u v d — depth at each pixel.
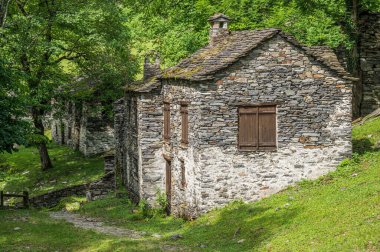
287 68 23.78
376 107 35.91
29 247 19.81
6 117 24.42
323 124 24.20
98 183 34.91
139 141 28.44
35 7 39.62
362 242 15.42
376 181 20.59
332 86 24.17
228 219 21.77
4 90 25.06
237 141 23.53
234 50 23.67
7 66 25.70
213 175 23.41
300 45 23.67
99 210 29.98
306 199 21.27
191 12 35.44
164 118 28.02
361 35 35.72
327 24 32.03
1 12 33.09
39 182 42.00
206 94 23.23
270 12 34.12
